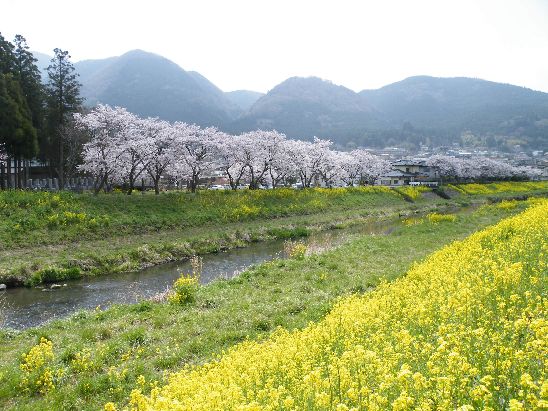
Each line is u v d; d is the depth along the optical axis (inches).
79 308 768.9
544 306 304.5
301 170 2605.8
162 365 446.0
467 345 244.7
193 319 583.8
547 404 144.8
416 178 4468.5
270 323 551.8
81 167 1729.8
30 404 377.4
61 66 1781.5
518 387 194.7
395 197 2694.4
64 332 565.9
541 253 494.6
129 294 861.2
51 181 2000.5
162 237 1318.9
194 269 1063.0
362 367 249.0
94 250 1120.2
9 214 1168.8
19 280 914.1
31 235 1120.8
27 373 417.1
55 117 1785.2
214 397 218.8
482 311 329.4
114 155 1621.6
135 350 487.8
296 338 367.9
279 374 290.5
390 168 4534.9
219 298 689.0
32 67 1724.9
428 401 182.9
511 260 530.6
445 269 546.9
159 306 668.7
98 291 884.6
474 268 523.5
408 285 530.6
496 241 722.8
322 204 2100.1
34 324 687.1
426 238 1175.0
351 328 354.0
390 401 206.4
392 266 843.4
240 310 613.3
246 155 2143.2
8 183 1729.8
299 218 1811.0
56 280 958.4
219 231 1449.3
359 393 201.9
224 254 1256.2
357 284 706.2
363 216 2028.8
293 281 782.5
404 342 265.3
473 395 175.5
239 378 281.6
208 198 1739.7
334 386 232.8
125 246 1178.0
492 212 1695.4
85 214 1286.9
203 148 1947.6
